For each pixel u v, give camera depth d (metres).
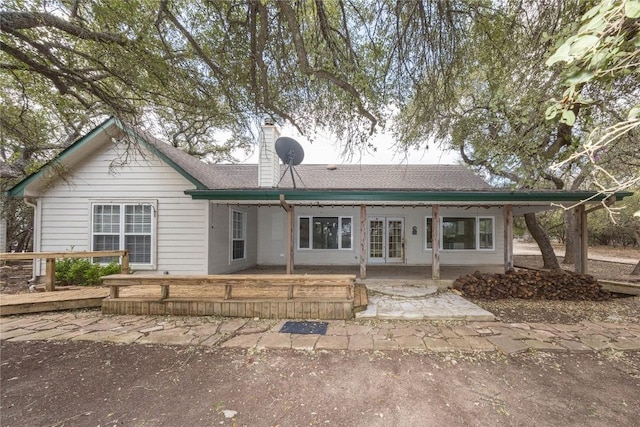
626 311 5.57
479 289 6.52
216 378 3.04
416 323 4.73
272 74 4.76
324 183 10.27
